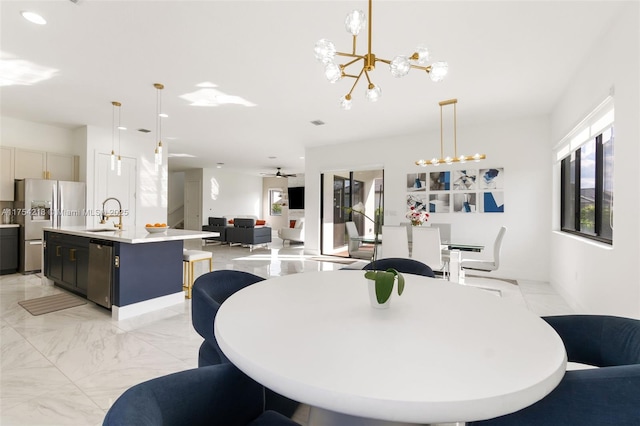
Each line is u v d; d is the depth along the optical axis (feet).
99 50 9.73
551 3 7.48
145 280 10.85
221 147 24.68
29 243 16.02
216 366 2.99
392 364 2.38
